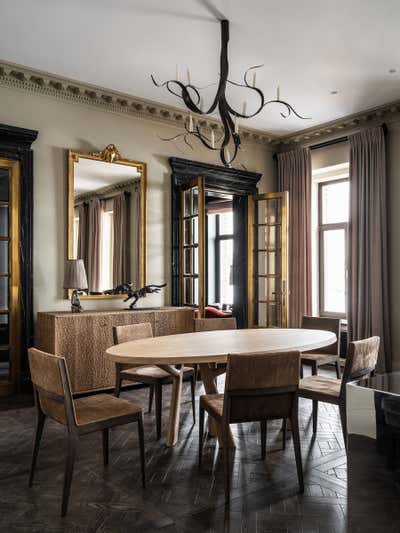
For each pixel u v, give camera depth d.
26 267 4.85
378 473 1.71
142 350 3.08
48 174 5.05
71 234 5.14
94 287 5.33
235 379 2.59
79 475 2.90
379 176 5.76
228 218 10.08
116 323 4.92
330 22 3.86
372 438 1.73
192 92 5.34
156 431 3.72
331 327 4.63
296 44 4.23
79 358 4.65
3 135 4.68
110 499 2.59
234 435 3.63
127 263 5.62
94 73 4.88
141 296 5.44
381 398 1.70
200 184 5.53
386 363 5.70
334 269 6.94
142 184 5.74
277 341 3.45
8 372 4.80
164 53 4.41
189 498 2.60
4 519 2.38
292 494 2.65
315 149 6.73
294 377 2.70
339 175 6.71
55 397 2.54
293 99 5.54
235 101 5.59
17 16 3.76
